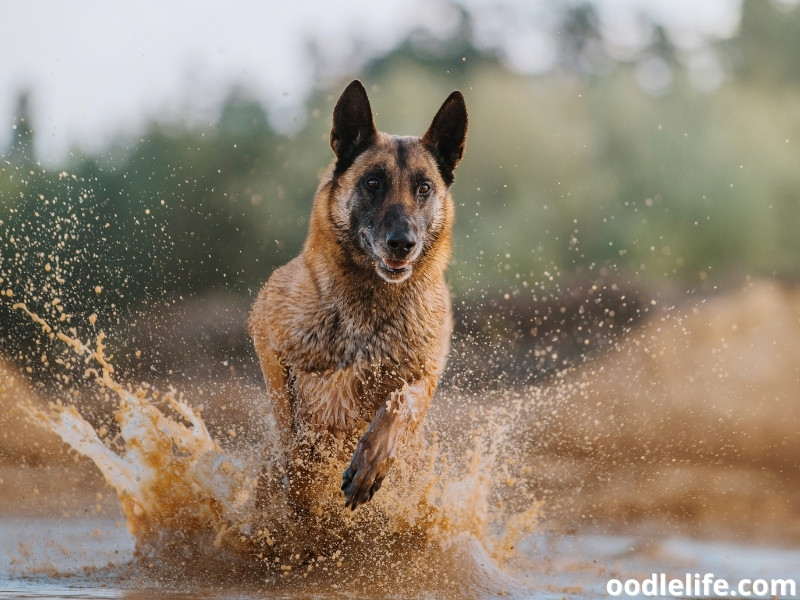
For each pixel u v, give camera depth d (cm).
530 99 3528
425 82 3419
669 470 1348
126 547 851
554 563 868
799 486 1295
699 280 3086
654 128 3606
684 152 3534
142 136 2873
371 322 759
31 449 1215
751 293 2283
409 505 783
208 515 790
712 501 1198
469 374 1067
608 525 1071
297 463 774
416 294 767
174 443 839
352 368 760
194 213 2494
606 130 3606
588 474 1307
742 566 871
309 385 764
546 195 3266
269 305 782
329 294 758
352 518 777
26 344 1333
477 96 3406
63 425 837
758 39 4719
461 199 3203
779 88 4444
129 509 802
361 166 774
